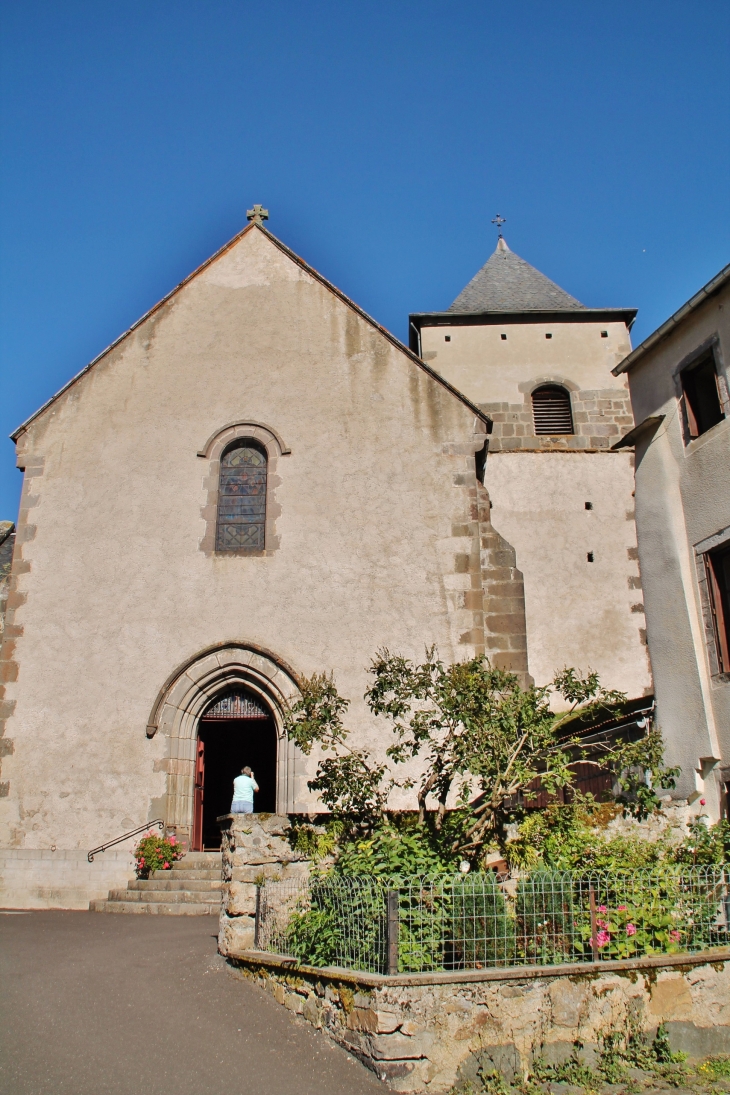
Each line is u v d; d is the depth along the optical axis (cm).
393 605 1573
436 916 775
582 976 750
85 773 1485
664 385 1283
